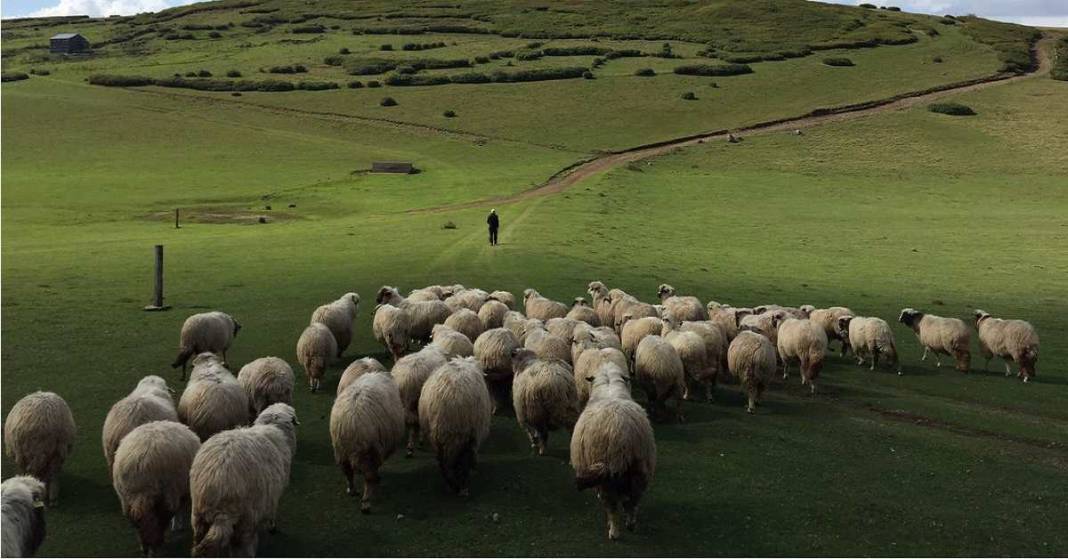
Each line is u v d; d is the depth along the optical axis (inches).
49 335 943.7
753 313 984.3
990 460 610.9
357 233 2021.4
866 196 2982.3
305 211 2623.0
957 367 917.8
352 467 503.2
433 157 3782.0
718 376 807.7
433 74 5359.3
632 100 4746.6
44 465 484.7
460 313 819.4
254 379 593.6
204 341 780.0
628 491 463.8
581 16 7386.8
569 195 2696.9
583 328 758.5
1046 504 529.0
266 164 3627.0
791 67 5433.1
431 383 523.5
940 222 2448.3
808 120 4352.9
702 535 467.8
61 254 1651.1
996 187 3166.8
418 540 455.5
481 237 1891.0
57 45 6958.7
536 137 4111.7
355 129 4357.8
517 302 1185.4
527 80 5191.9
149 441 420.8
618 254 1718.8
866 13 7519.7
